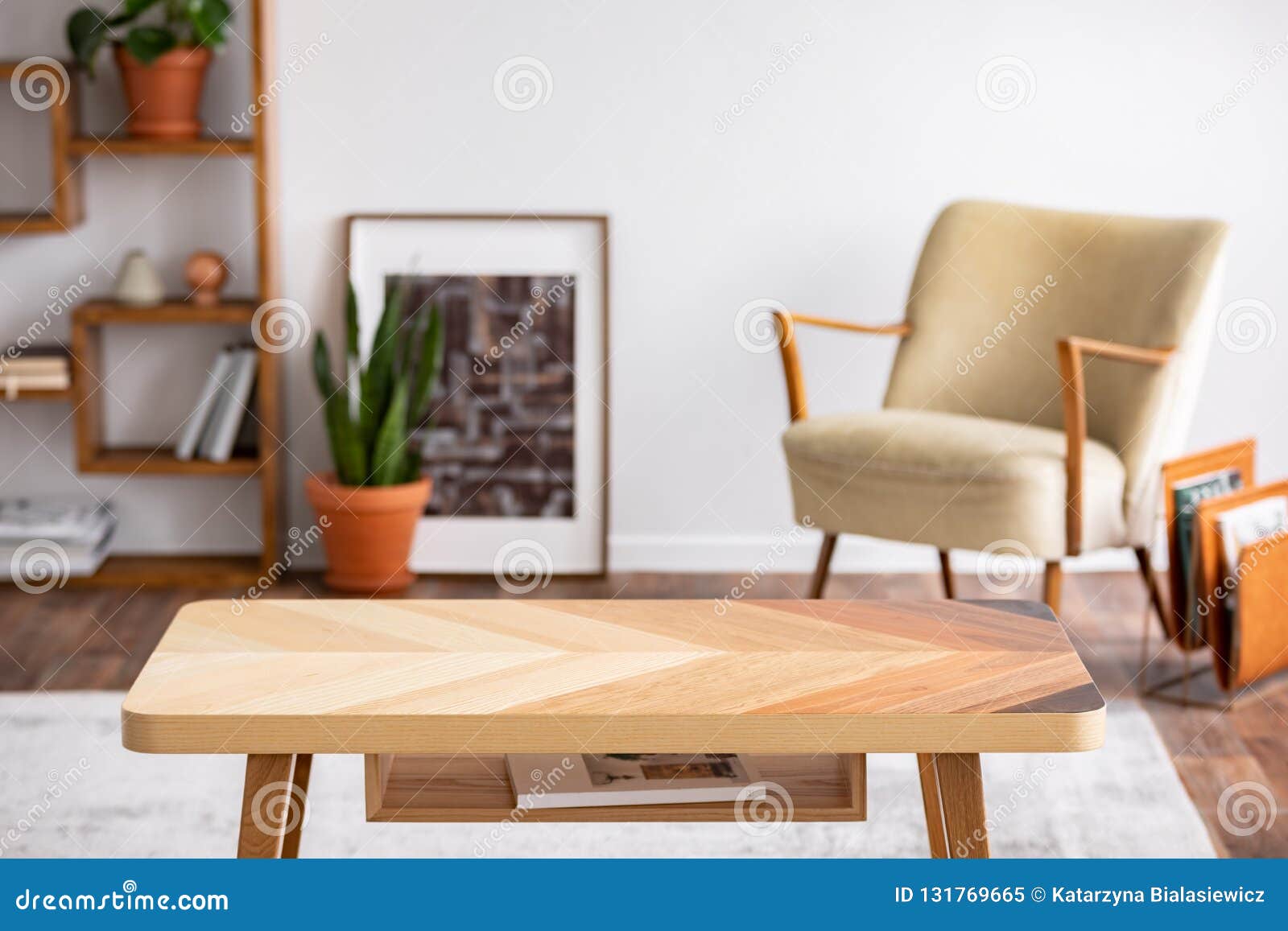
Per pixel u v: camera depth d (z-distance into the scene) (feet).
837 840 7.70
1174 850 7.58
